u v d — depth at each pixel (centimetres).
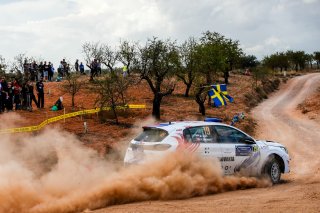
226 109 3888
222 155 1022
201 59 4181
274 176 1121
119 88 2675
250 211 715
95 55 3766
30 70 3528
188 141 976
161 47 2977
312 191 899
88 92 3434
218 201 827
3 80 2323
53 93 3428
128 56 3108
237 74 7612
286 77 8912
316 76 8869
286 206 747
